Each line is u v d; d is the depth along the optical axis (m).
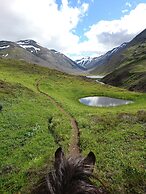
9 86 58.31
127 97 73.56
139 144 22.47
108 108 55.09
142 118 32.59
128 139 24.34
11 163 18.83
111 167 16.42
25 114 35.78
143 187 13.84
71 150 21.78
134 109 50.91
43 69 119.31
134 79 147.25
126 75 163.12
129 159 18.00
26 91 57.62
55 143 23.94
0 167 18.19
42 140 24.41
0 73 88.06
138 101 68.25
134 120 32.16
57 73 114.88
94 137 24.77
